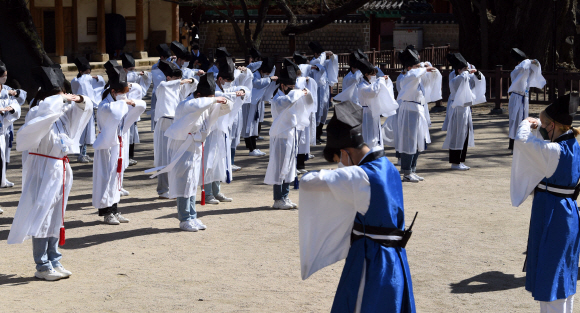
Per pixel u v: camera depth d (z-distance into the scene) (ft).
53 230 18.98
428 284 18.58
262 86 38.91
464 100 34.73
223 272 19.79
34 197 18.63
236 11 134.41
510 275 19.31
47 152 18.67
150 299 17.53
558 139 15.58
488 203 28.48
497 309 16.71
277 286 18.58
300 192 12.94
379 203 12.42
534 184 15.57
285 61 26.89
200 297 17.67
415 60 34.63
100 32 109.50
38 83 18.56
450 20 117.70
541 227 15.42
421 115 32.86
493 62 75.72
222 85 28.22
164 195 30.09
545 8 72.59
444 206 27.96
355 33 125.18
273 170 27.32
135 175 35.58
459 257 21.02
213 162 27.89
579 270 19.56
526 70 39.93
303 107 26.81
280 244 22.74
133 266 20.36
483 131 50.52
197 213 27.22
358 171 12.34
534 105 64.13
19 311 16.60
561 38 82.07
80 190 31.68
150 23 123.95
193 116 22.90
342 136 12.74
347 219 13.07
